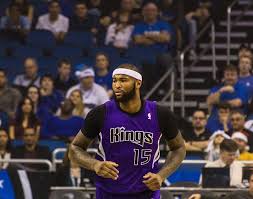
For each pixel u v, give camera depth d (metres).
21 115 31.66
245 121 31.25
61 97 34.09
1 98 33.53
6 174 26.19
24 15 40.62
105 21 40.72
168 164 17.67
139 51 38.22
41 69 38.16
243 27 41.25
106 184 17.73
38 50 39.09
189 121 33.88
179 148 17.84
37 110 33.09
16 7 40.03
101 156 17.78
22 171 26.17
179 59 37.75
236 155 26.06
